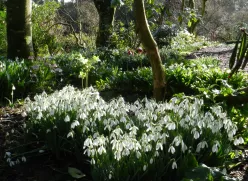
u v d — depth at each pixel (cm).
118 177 253
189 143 285
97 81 681
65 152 333
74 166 317
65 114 328
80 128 313
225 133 308
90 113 331
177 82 571
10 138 375
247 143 361
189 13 532
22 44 805
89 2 1675
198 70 607
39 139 343
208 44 1773
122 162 257
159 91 438
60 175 309
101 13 1282
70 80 723
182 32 1636
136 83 632
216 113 298
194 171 245
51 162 329
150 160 257
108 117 322
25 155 338
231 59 344
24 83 576
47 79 637
